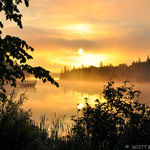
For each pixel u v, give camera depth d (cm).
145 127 375
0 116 403
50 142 400
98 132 371
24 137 325
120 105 411
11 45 404
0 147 307
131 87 449
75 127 414
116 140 369
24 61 411
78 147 379
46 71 419
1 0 402
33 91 4991
